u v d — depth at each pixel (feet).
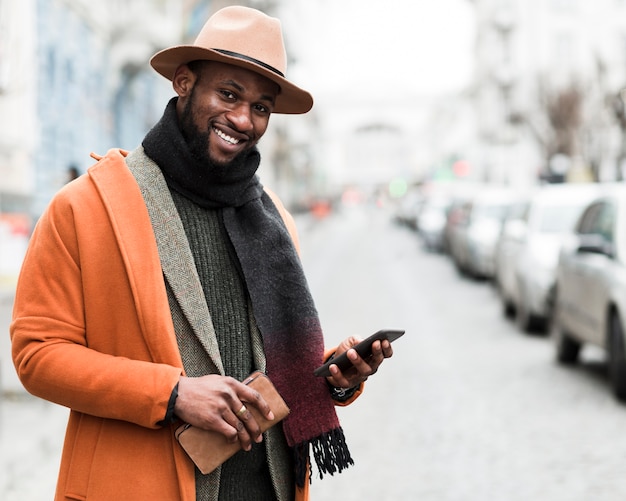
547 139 113.70
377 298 51.26
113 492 6.27
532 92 119.24
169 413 6.11
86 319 6.44
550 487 16.83
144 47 66.13
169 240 6.57
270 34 6.99
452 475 17.67
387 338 6.76
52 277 6.43
